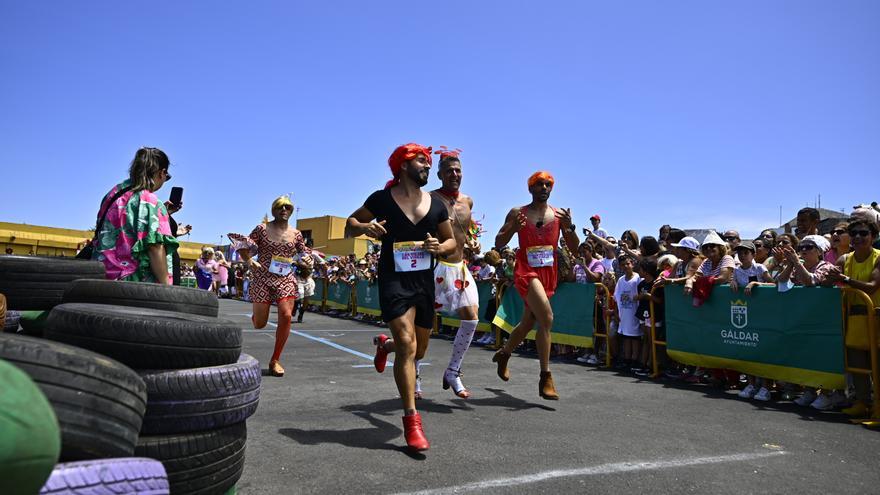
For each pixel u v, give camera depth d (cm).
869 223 462
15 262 285
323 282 1766
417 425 324
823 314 479
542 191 481
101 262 299
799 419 437
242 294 2314
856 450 350
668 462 313
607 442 351
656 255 703
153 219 298
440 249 342
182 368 212
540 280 479
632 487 272
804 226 659
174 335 209
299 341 915
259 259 603
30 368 143
